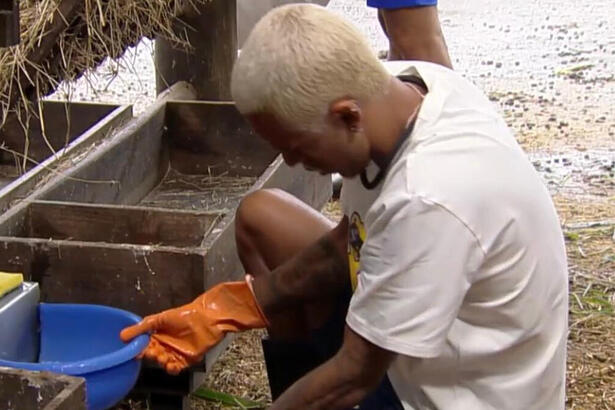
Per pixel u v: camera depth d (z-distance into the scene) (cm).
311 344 209
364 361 164
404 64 178
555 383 179
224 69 386
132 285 233
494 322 171
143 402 250
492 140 163
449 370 174
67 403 168
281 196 222
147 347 205
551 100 518
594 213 383
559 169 428
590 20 671
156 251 231
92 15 278
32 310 222
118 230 260
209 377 271
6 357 214
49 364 193
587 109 504
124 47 303
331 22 152
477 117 166
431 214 155
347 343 166
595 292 322
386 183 162
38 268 237
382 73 158
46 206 263
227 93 389
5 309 213
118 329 218
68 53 278
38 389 175
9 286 217
